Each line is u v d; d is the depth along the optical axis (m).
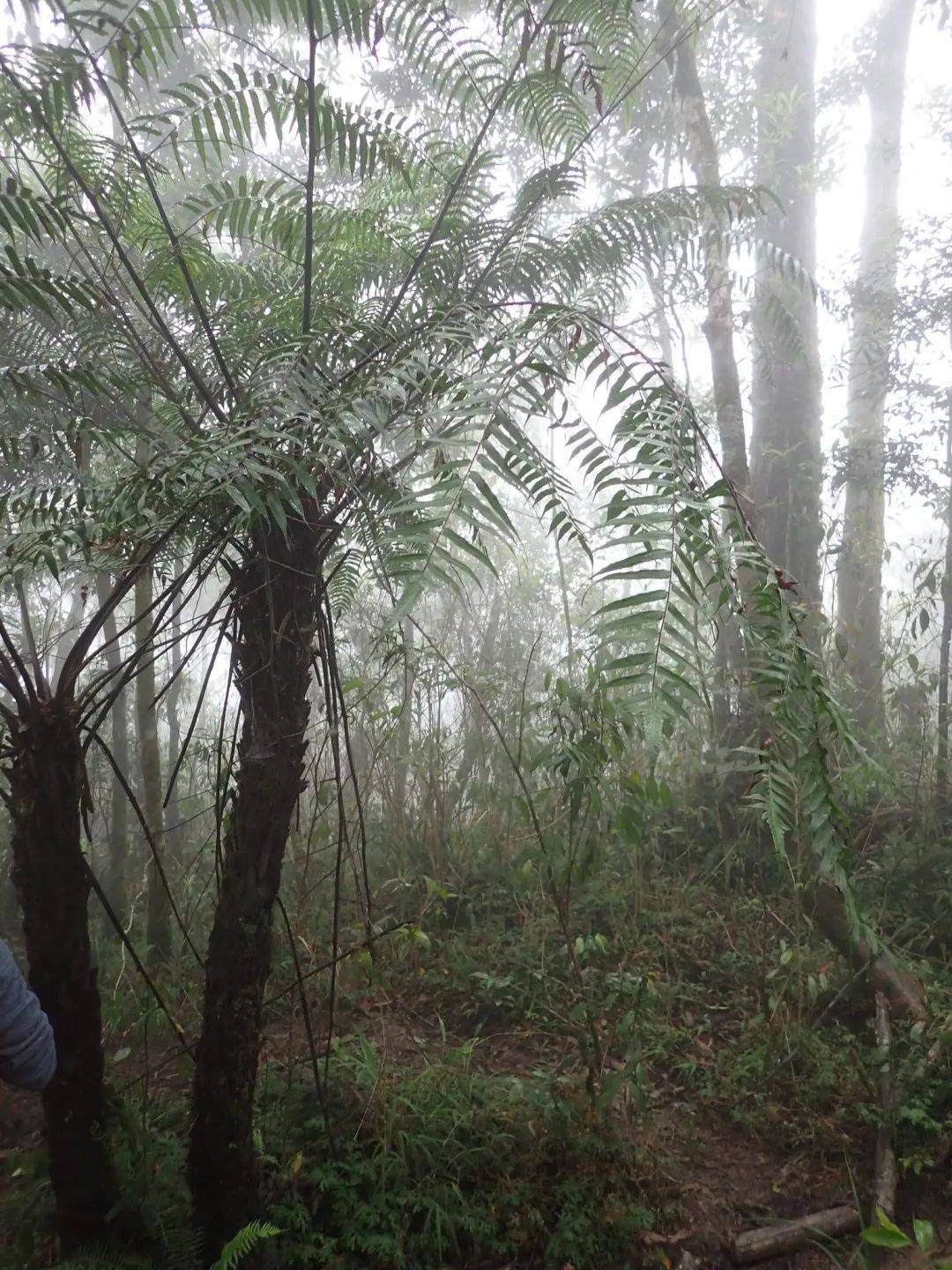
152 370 2.08
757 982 3.42
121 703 4.88
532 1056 3.18
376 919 3.93
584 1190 2.47
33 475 2.08
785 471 6.01
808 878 3.29
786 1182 2.67
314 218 2.32
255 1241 1.95
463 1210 2.39
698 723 4.45
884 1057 2.82
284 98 2.03
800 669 1.11
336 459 1.63
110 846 4.66
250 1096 1.94
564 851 3.09
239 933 1.88
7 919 4.40
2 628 1.64
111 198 2.19
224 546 1.73
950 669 5.08
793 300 5.86
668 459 1.20
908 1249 2.36
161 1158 2.29
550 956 3.63
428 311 2.06
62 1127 1.83
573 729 2.32
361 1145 2.54
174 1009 3.20
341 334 1.99
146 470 1.63
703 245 2.84
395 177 2.79
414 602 0.98
